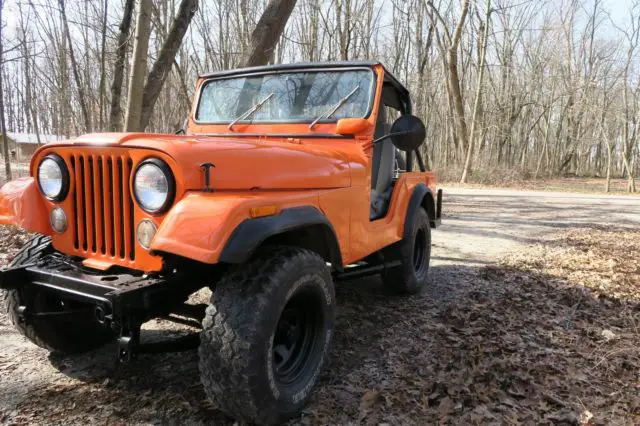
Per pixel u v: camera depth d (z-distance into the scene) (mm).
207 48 16906
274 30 7570
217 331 2164
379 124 4117
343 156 3201
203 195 2215
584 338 3762
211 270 2586
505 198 17438
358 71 3670
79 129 21734
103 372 2986
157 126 22375
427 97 32062
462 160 28578
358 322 3980
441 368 3148
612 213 12781
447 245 7617
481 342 3586
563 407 2725
